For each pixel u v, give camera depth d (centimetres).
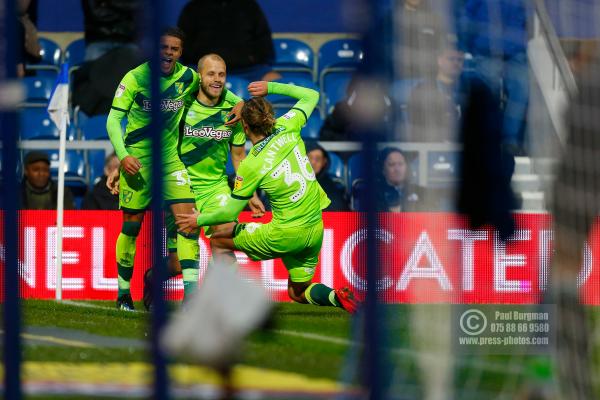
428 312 1970
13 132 1413
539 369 1933
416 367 1908
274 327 2442
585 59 1880
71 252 3222
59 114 3178
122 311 2842
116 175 2941
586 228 1912
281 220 2609
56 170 3962
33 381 1864
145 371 1975
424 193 2902
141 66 2736
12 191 1419
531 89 2830
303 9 4456
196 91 2808
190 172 2839
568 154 1909
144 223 3167
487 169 2512
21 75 4072
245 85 4319
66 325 2530
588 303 3017
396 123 2073
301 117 2644
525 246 3059
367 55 1326
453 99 2438
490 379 2016
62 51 4278
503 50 2747
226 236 2670
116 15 4212
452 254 2980
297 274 2688
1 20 1441
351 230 3234
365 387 1378
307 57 4419
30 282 3209
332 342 2339
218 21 4309
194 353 1259
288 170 2588
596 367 1934
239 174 2589
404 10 1847
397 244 2942
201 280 3158
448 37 2184
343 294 2634
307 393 1817
